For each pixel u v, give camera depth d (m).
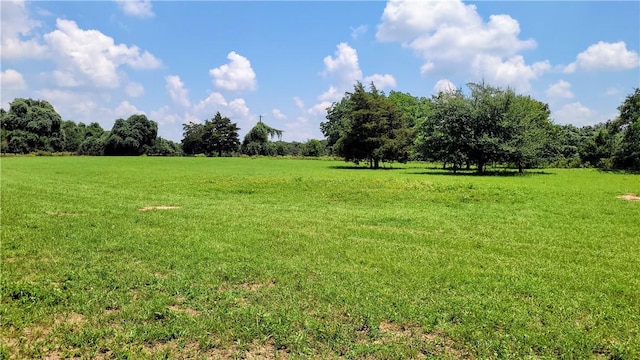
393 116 66.56
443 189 24.69
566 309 6.69
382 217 16.16
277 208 18.56
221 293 7.31
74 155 105.44
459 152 49.62
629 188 28.81
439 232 13.42
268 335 5.78
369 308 6.65
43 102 115.00
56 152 106.75
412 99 114.62
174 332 5.82
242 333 5.79
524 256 10.27
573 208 18.72
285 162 85.12
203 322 6.11
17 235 11.63
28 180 32.50
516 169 63.91
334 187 25.67
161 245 10.73
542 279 8.33
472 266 9.23
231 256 9.72
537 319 6.35
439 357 5.26
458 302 6.97
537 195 23.38
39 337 5.73
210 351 5.41
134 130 114.19
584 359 5.24
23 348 5.36
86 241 11.10
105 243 10.89
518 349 5.47
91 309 6.55
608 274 8.75
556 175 47.69
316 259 9.61
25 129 105.81
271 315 6.38
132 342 5.58
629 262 9.84
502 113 49.09
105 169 50.44
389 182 28.09
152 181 32.25
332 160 101.69
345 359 5.20
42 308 6.57
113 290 7.40
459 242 11.77
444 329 5.97
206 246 10.67
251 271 8.58
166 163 71.31
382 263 9.29
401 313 6.50
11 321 6.12
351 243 11.36
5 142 98.88
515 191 24.36
